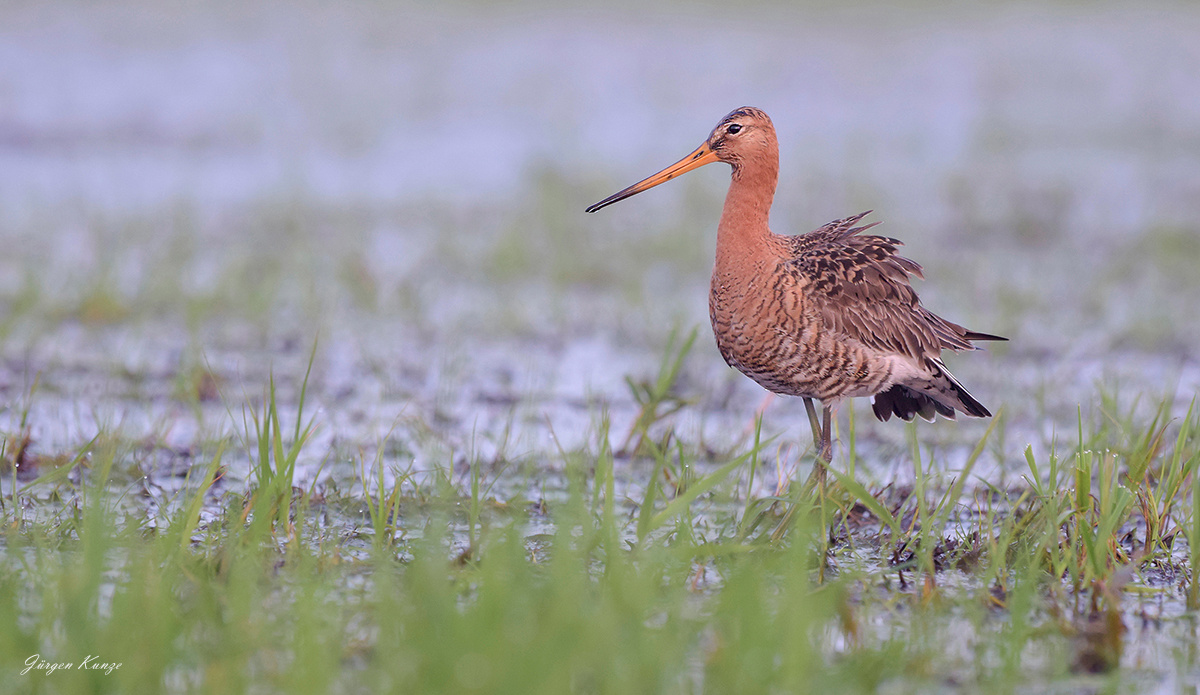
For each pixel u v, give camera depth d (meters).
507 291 16.48
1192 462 8.46
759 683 6.00
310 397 11.96
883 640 7.02
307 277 15.88
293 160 24.56
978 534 8.71
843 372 9.16
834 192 22.86
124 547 7.71
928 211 22.05
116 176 22.56
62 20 31.14
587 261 17.81
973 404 9.48
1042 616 7.51
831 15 38.88
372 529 8.62
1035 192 22.39
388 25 34.34
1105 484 8.18
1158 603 7.85
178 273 15.85
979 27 39.22
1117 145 28.27
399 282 16.47
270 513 8.02
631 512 9.09
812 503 8.42
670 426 10.34
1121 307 16.22
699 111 30.00
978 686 6.50
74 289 15.28
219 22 32.75
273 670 6.12
